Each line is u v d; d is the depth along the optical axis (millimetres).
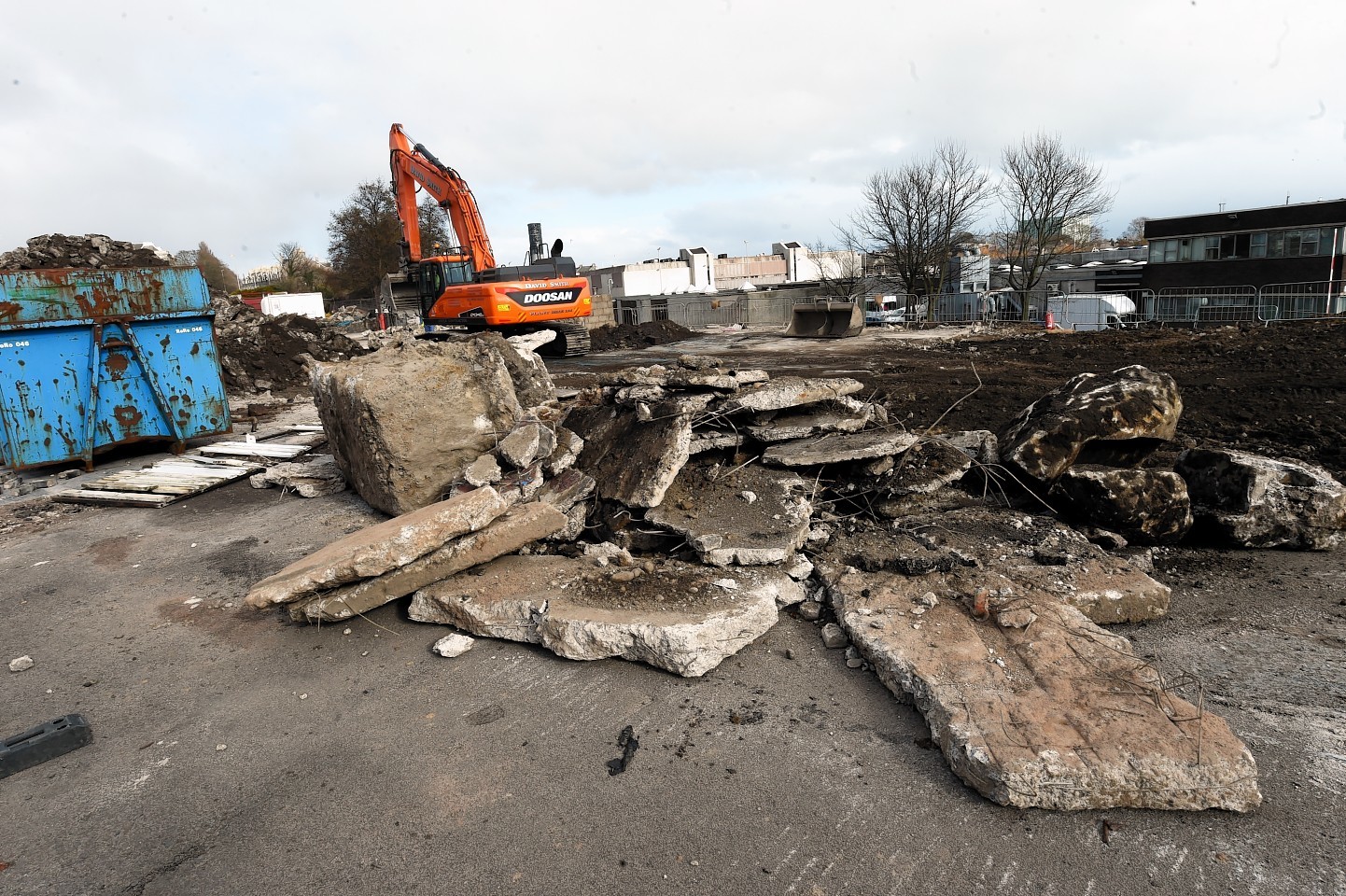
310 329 18562
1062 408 5758
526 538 5090
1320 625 4230
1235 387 9789
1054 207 34469
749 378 6504
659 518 5375
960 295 35250
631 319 37062
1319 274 32500
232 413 12906
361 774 3396
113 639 4891
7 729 3916
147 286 9586
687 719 3648
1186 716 3188
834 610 4453
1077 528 5363
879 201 35750
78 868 2936
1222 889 2568
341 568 4371
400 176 19547
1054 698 3344
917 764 3244
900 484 5734
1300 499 5227
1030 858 2732
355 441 6809
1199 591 4730
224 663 4492
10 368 8750
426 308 18844
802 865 2754
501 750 3496
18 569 6238
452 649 4352
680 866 2777
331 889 2760
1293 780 3047
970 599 4258
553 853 2867
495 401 6801
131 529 7121
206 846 3021
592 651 4113
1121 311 26781
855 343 20609
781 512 5254
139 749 3699
